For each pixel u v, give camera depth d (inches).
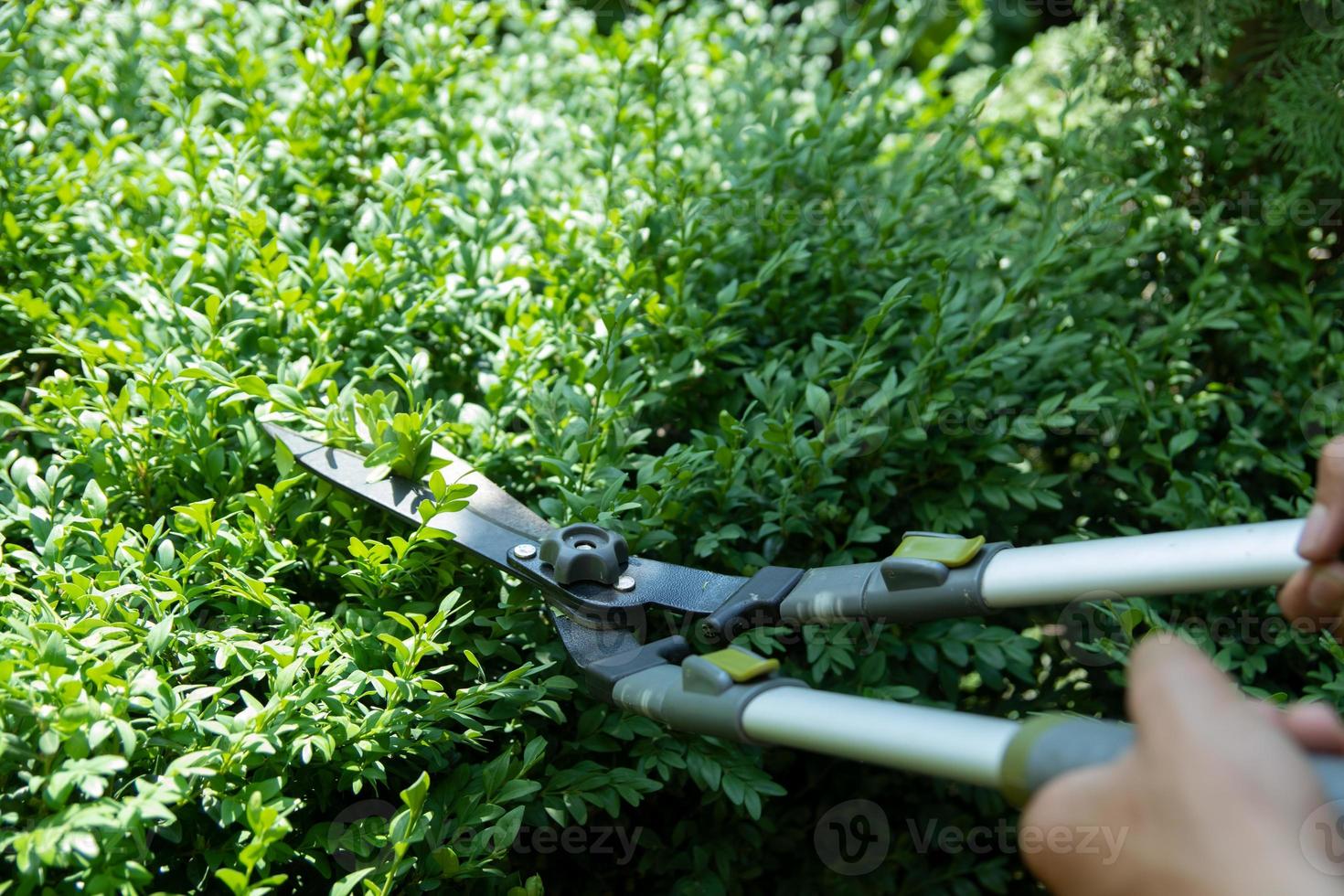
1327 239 83.1
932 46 151.1
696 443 68.1
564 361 70.8
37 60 86.4
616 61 95.2
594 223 78.5
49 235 73.0
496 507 58.2
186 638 51.5
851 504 70.5
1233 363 84.8
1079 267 82.2
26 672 44.1
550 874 66.0
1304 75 78.8
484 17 104.7
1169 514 70.3
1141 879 28.1
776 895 69.6
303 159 82.4
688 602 52.7
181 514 57.0
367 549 55.5
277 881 43.4
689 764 56.9
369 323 70.6
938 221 82.0
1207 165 87.4
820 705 40.6
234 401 62.9
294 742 47.9
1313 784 27.8
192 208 74.5
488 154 81.8
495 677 59.7
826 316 77.9
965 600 45.8
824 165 80.7
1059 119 87.6
